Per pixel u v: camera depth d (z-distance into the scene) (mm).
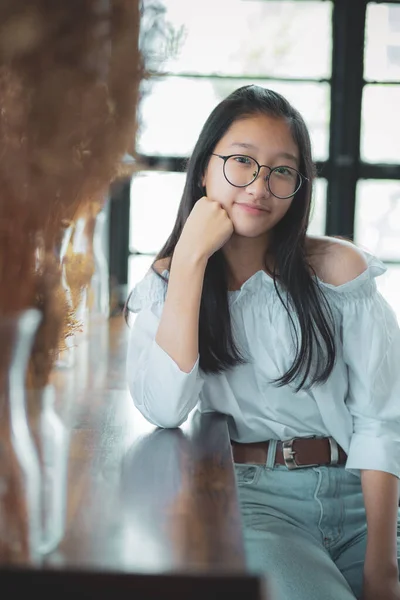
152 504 893
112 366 2004
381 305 1521
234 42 3148
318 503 1459
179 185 3174
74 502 895
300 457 1489
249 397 1518
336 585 1192
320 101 3184
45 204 736
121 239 3168
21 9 695
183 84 3152
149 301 1555
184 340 1388
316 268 1516
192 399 1397
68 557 717
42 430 770
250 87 1506
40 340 790
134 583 636
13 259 726
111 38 745
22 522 717
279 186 1433
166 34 799
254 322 1495
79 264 950
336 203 3211
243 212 1431
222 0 3125
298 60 3164
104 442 1222
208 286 1490
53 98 714
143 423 1393
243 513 1383
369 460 1447
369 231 3240
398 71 3174
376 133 3205
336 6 3133
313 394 1495
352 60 3146
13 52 696
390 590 1403
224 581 633
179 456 1144
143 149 3158
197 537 778
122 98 766
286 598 1146
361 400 1497
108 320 2852
